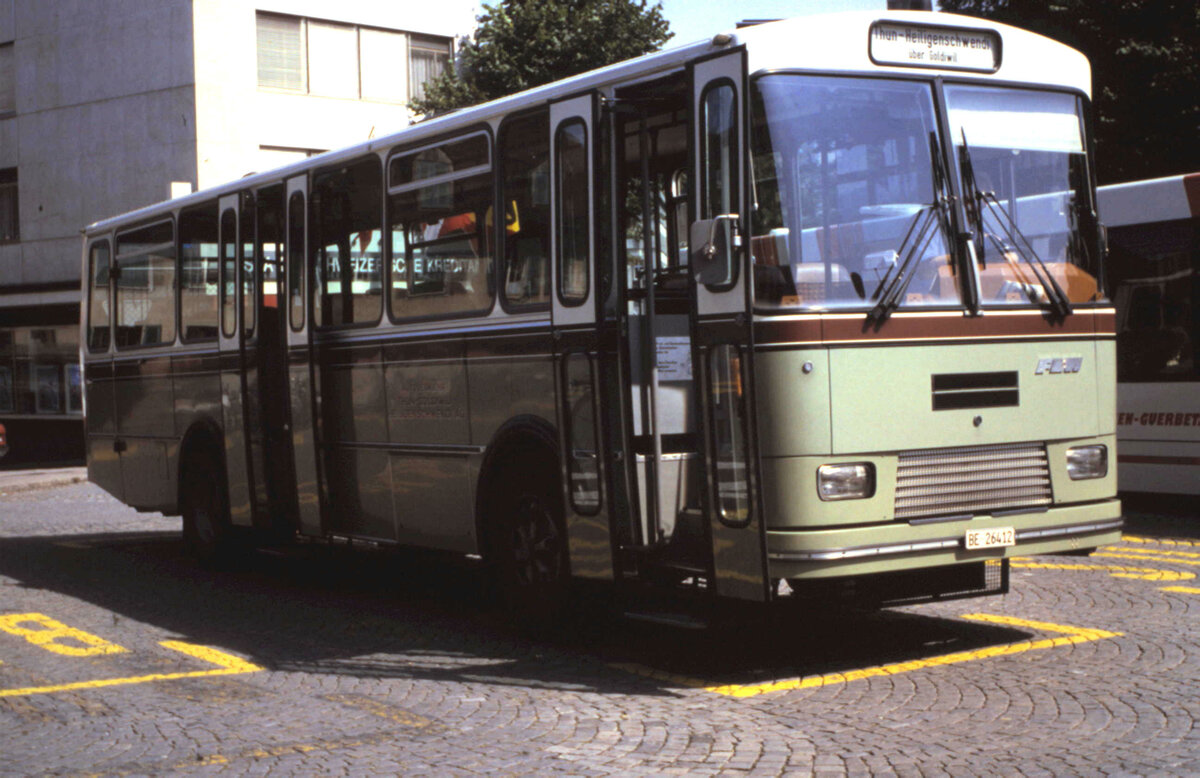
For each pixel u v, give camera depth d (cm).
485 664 809
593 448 795
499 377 880
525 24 2861
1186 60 2648
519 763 591
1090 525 776
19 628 979
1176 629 827
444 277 935
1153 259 1444
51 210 3362
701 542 765
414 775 578
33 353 3344
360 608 1030
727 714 665
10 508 2038
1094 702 657
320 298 1075
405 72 3497
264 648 882
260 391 1157
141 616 1020
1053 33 2727
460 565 1277
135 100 3238
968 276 742
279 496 1157
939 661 767
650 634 888
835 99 725
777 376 694
